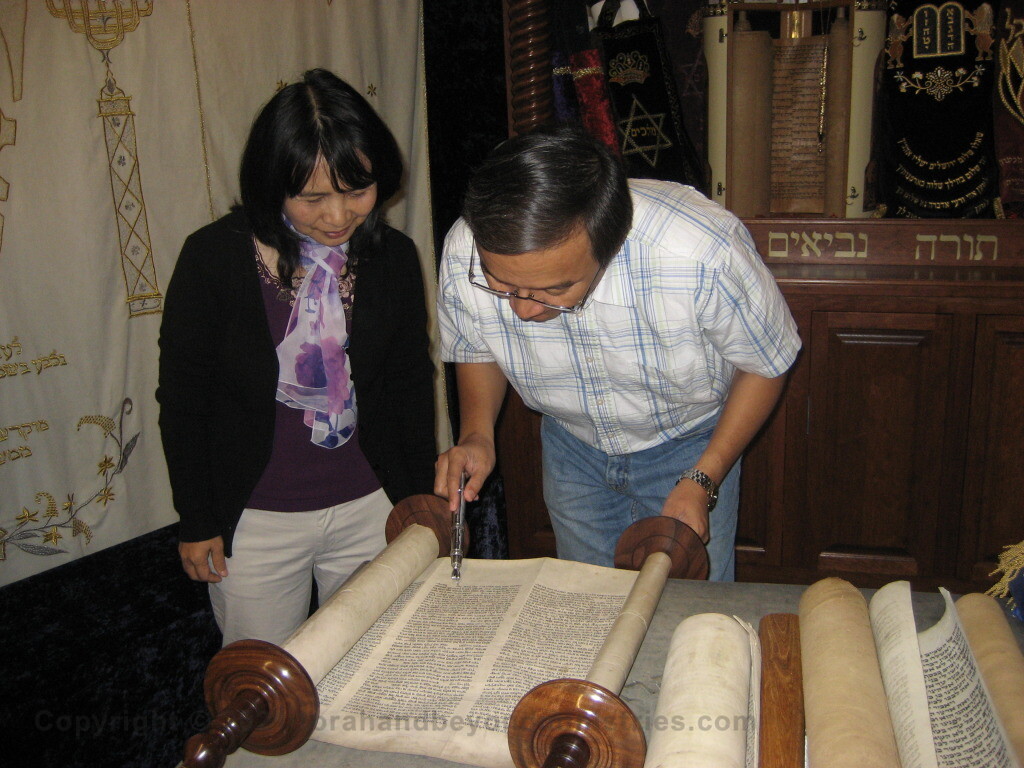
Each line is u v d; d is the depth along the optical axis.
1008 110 2.26
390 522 1.30
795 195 2.46
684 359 1.33
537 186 0.95
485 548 2.56
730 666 0.88
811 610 1.04
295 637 0.98
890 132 2.26
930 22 2.19
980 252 2.20
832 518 2.30
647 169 2.33
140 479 1.72
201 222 1.74
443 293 1.42
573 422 1.55
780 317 1.30
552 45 2.38
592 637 1.04
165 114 1.64
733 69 2.30
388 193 1.38
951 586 2.25
